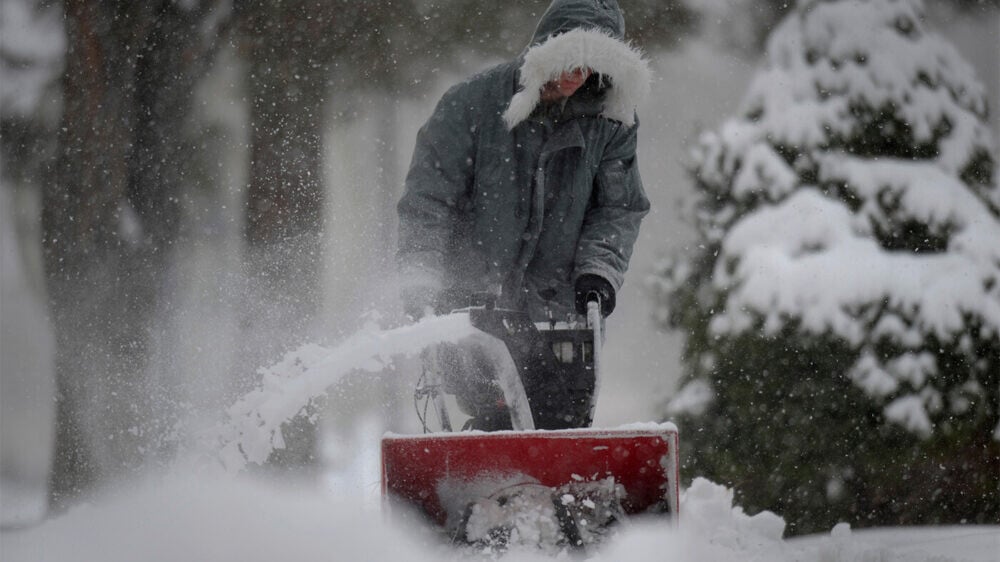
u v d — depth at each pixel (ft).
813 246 93.40
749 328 92.17
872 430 88.94
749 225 95.35
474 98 66.44
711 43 154.51
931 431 88.38
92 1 120.57
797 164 96.94
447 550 52.08
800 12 102.32
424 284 62.28
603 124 66.49
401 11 153.89
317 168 138.51
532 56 62.18
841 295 90.38
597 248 66.13
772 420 90.22
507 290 66.44
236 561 54.80
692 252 98.37
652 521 53.47
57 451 100.58
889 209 95.30
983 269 92.32
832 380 89.66
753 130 98.99
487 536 51.72
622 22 69.10
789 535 88.33
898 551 61.26
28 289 120.88
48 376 114.01
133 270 117.39
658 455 53.21
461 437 52.65
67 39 119.03
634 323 111.75
